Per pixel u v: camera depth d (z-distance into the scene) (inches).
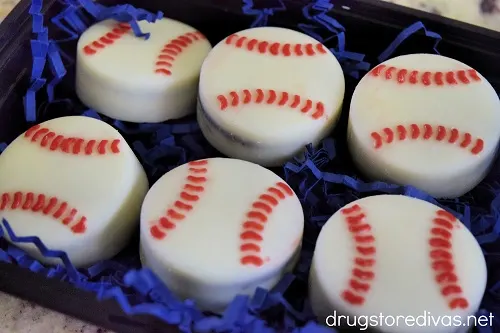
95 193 13.6
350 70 15.6
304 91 14.5
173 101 15.2
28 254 13.3
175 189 13.5
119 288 12.5
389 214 13.3
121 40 15.2
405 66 14.8
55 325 12.8
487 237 13.8
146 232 13.1
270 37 15.1
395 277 12.7
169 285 13.1
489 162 14.2
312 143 14.5
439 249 12.9
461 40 15.2
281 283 13.2
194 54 15.3
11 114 14.6
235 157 14.6
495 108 14.4
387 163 14.0
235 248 13.0
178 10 15.9
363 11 15.3
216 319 12.2
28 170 13.8
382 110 14.4
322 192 14.4
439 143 14.1
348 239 13.1
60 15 15.4
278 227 13.2
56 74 15.1
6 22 14.6
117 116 15.3
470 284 12.7
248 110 14.3
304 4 15.5
